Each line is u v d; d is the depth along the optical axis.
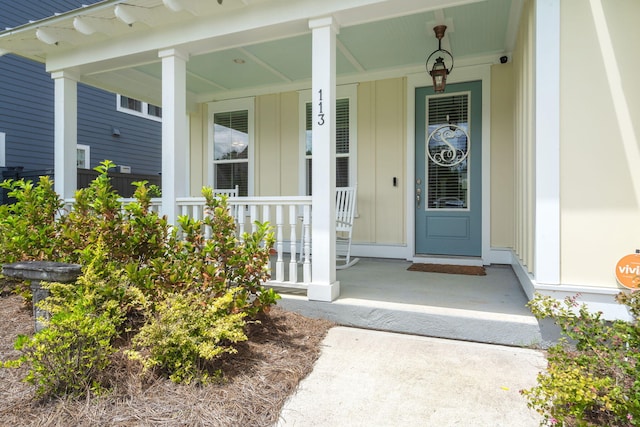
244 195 5.75
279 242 3.11
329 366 2.15
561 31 2.31
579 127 2.29
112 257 2.51
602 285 2.25
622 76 2.22
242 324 2.10
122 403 1.75
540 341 2.31
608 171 2.24
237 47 3.92
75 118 4.34
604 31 2.24
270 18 3.08
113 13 3.37
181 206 3.61
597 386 1.38
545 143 2.34
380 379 2.01
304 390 1.92
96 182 2.91
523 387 1.90
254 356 2.20
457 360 2.20
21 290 2.89
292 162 5.40
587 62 2.27
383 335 2.57
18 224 2.93
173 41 3.49
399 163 4.77
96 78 4.65
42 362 1.76
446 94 4.55
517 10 3.26
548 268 2.34
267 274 2.53
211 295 2.33
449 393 1.87
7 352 2.26
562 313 1.92
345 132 5.06
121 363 2.02
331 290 2.84
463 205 4.52
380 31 3.72
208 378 1.94
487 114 4.33
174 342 1.91
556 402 1.39
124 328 2.32
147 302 2.12
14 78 7.01
